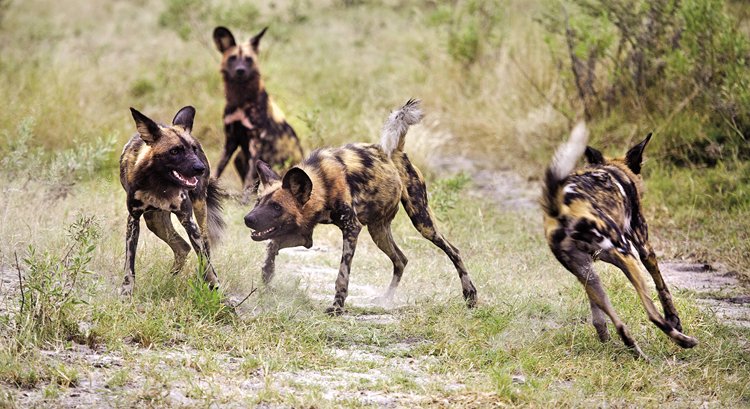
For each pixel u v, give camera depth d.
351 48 56.34
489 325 20.11
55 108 36.56
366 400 15.92
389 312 21.88
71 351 17.23
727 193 31.92
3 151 31.80
